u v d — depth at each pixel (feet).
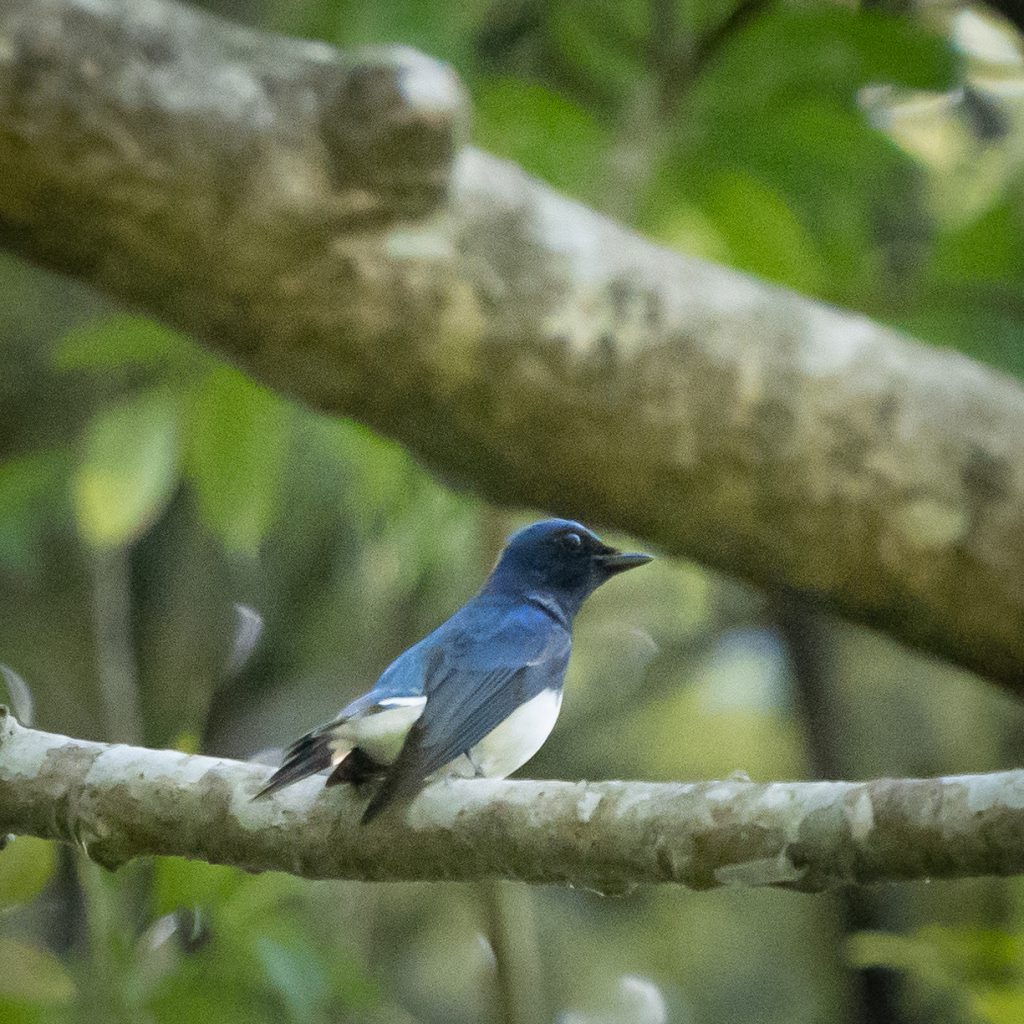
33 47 24.02
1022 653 31.27
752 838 18.70
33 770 22.17
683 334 28.71
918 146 39.99
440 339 27.14
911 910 43.21
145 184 24.85
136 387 40.63
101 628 40.57
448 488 32.78
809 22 32.81
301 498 42.98
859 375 29.96
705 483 29.32
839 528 30.04
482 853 20.38
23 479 40.09
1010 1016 27.37
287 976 30.73
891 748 48.16
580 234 28.22
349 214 25.75
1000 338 36.35
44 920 38.81
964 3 38.24
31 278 44.11
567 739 51.52
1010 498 30.25
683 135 33.81
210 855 21.72
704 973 50.49
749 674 52.70
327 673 46.73
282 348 26.96
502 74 37.09
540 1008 33.09
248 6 40.86
